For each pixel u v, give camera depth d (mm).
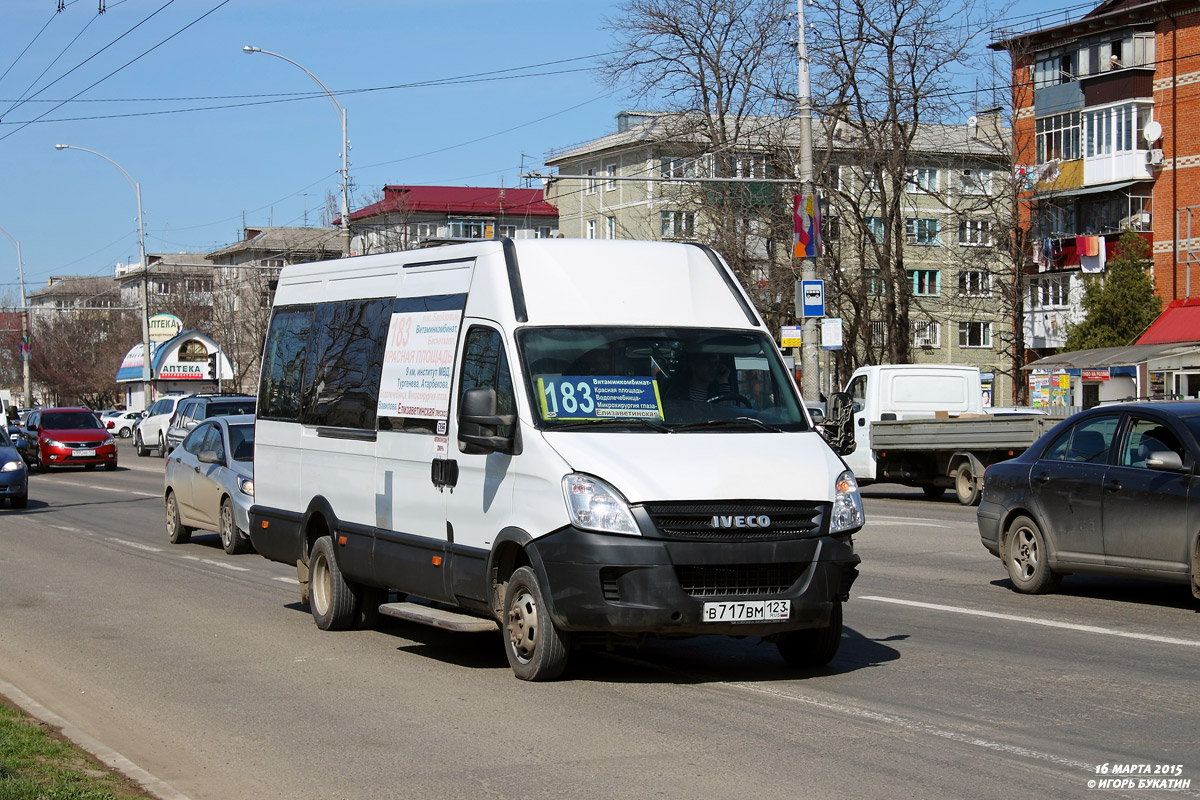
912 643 9289
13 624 10867
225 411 31688
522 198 88688
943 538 16844
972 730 6625
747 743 6410
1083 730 6605
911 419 23984
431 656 9188
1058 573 11578
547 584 7535
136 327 99125
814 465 7789
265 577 13859
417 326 9297
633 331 8359
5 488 22938
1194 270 47500
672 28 45156
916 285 67938
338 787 5828
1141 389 42000
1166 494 10430
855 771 5859
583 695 7625
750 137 46406
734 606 7344
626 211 71812
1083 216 51812
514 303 8297
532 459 7730
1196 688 7652
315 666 8844
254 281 82125
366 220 82688
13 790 5504
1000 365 69000
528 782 5797
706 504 7348
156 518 21469
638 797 5520
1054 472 11531
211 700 7801
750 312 8836
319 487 10516
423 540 8859
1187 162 47844
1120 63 49500
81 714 7535
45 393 107062
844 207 47438
